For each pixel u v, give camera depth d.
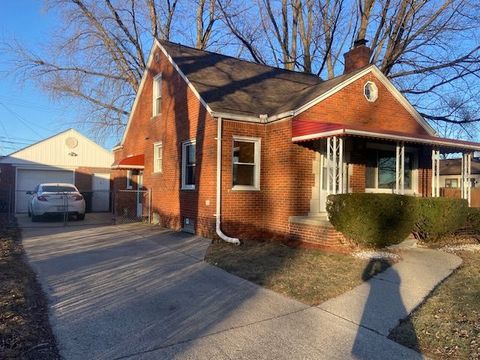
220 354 4.19
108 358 4.07
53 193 17.02
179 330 4.84
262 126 12.28
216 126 11.58
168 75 15.29
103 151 25.61
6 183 23.14
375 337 4.68
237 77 14.76
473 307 5.56
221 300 6.04
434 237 10.84
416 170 14.69
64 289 6.50
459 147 12.91
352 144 12.84
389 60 23.00
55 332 4.70
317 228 10.12
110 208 24.72
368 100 13.20
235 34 27.44
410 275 7.41
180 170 13.86
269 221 12.06
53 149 24.44
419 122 14.66
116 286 6.73
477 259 8.96
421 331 4.81
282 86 15.18
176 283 6.97
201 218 12.24
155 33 26.39
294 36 26.83
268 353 4.23
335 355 4.21
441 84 22.55
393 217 9.01
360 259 8.50
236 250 9.76
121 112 26.92
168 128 15.06
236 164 11.93
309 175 11.71
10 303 5.54
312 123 11.31
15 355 4.02
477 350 4.28
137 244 10.81
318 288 6.57
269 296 6.24
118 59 25.80
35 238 11.84
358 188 12.89
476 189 21.91
